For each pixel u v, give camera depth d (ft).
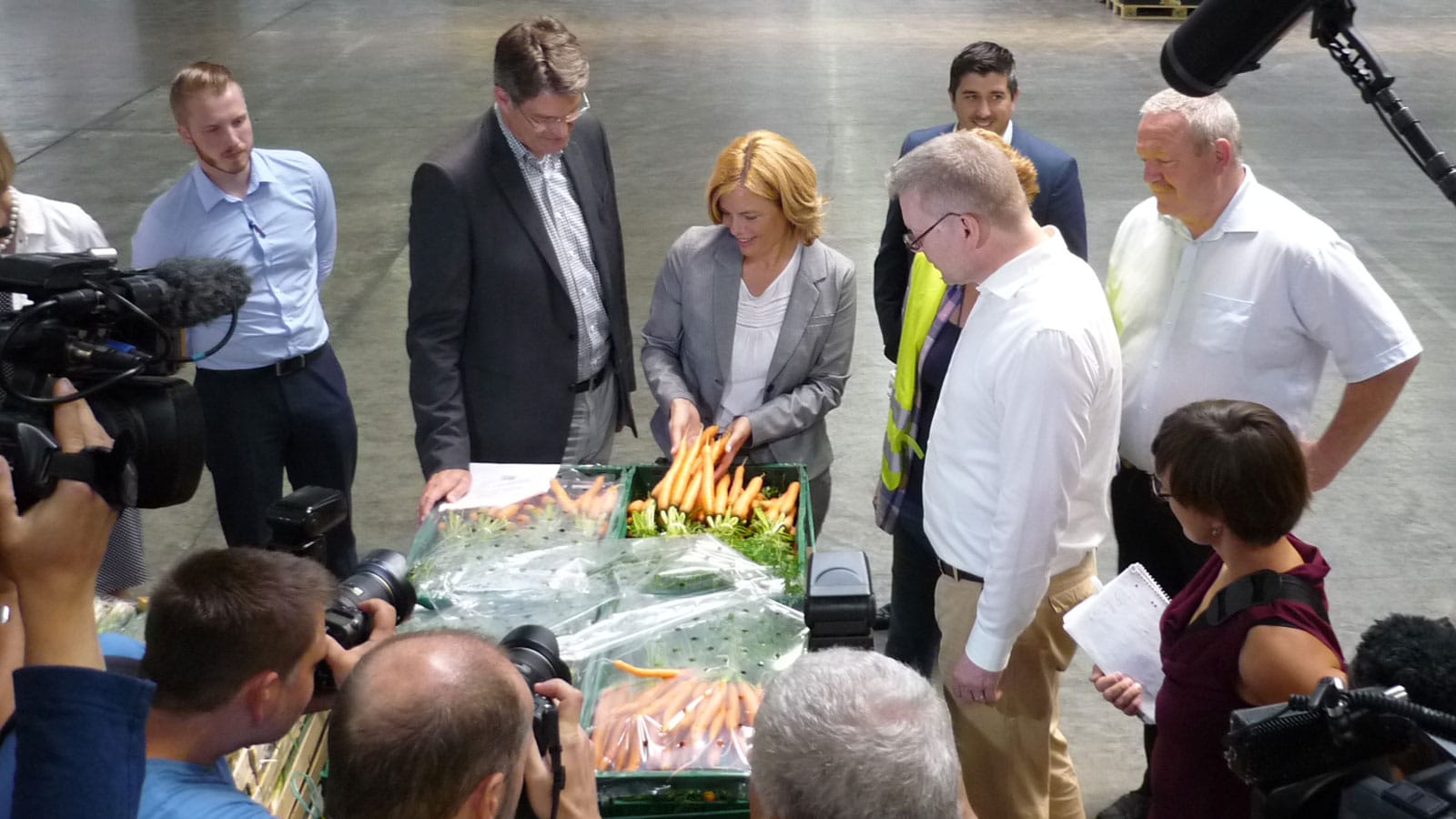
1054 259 7.47
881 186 25.26
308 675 5.04
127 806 3.70
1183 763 6.64
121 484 3.93
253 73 35.88
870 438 16.11
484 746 4.38
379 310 19.63
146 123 30.17
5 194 9.84
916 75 35.45
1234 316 8.84
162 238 11.10
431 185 9.75
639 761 6.47
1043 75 35.19
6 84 34.45
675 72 36.04
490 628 7.55
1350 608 12.28
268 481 11.68
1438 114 30.48
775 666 7.19
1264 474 6.24
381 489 14.89
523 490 9.20
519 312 10.11
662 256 21.59
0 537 3.73
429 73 35.73
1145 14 44.24
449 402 9.95
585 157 10.50
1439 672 4.63
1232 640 6.33
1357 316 8.51
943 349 8.80
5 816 4.51
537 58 8.90
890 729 4.26
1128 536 9.95
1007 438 7.39
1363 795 3.72
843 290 10.02
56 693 3.65
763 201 9.30
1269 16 5.28
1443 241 21.90
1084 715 11.11
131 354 4.27
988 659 7.70
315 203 11.69
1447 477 14.71
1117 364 7.69
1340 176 25.72
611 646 7.34
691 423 9.73
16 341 4.01
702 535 8.46
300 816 7.04
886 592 12.69
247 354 11.20
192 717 4.79
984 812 8.68
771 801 4.34
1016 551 7.43
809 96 33.01
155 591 4.91
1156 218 9.40
